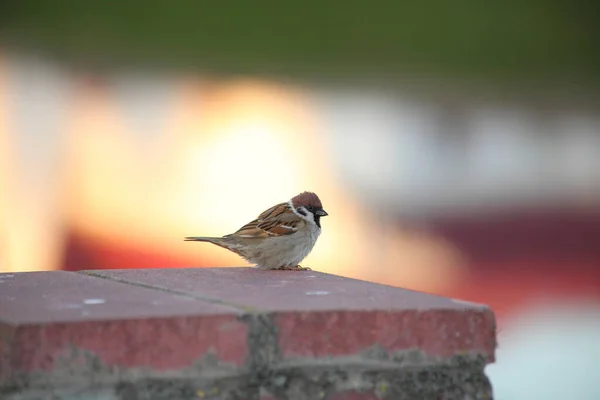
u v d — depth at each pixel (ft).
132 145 50.37
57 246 43.93
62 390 10.58
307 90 60.49
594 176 55.42
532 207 50.03
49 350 10.54
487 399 12.22
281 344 11.50
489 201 51.47
